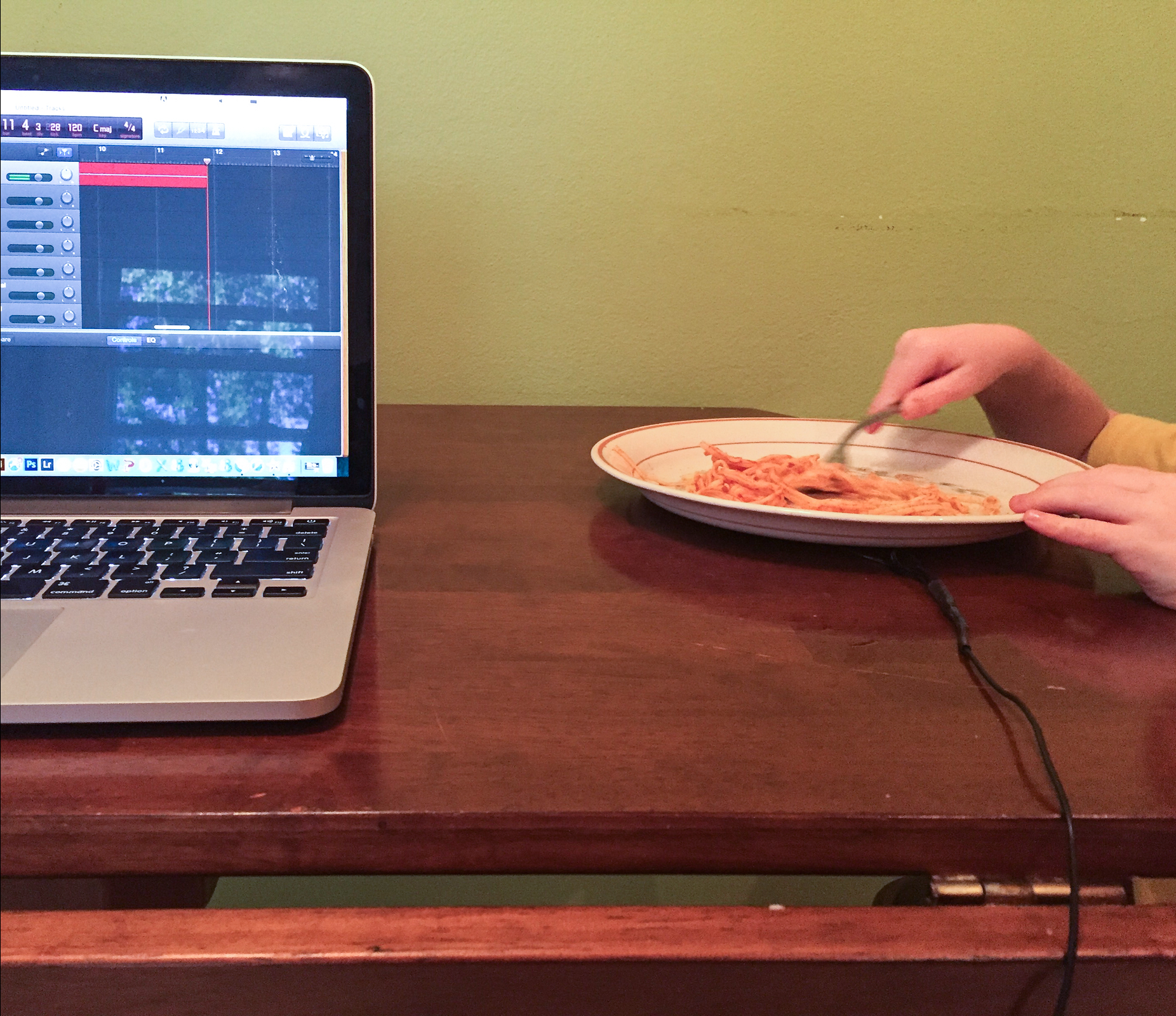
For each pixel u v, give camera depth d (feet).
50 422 1.68
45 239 1.66
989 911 1.00
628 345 3.08
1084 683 1.29
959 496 2.07
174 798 0.98
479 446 2.52
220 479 1.72
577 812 0.98
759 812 0.99
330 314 1.73
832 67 2.89
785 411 3.18
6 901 1.29
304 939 0.94
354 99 1.70
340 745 1.08
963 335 2.29
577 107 2.86
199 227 1.69
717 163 2.94
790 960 0.94
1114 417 2.55
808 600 1.57
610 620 1.46
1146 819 1.01
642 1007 0.96
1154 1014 0.99
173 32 2.72
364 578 1.48
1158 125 3.02
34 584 1.34
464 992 0.95
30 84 1.63
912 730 1.16
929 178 3.01
